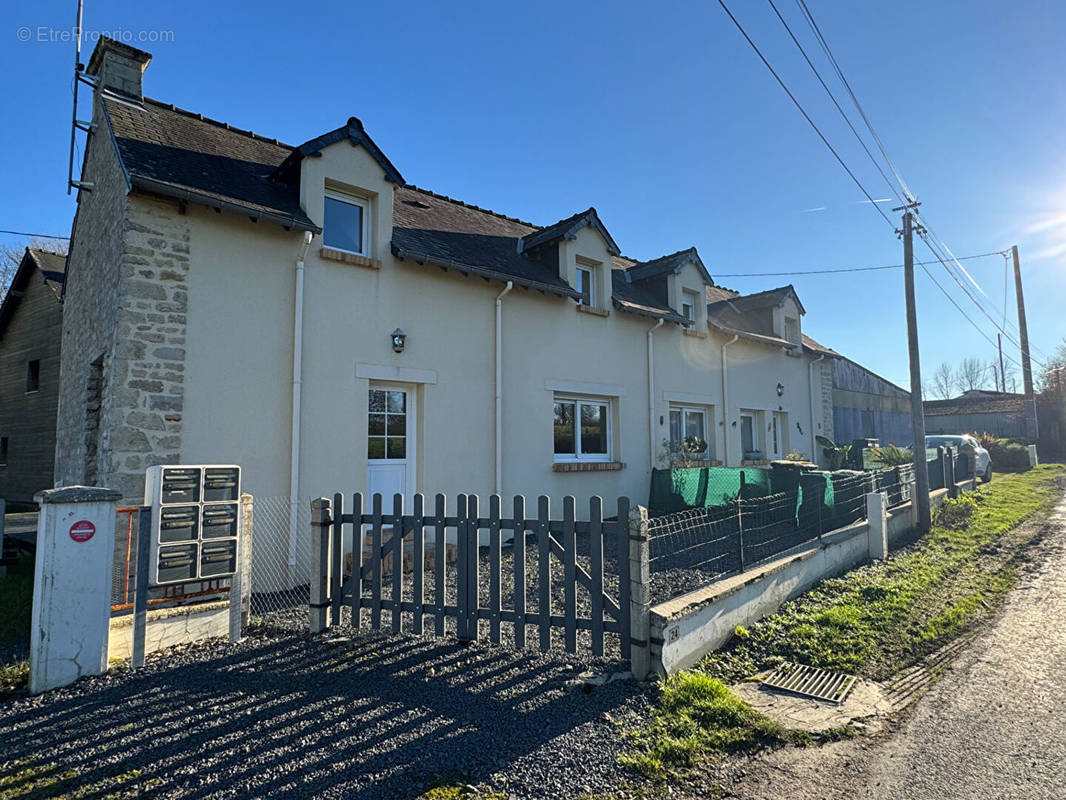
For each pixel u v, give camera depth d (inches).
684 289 542.6
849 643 214.4
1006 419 1263.5
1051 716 163.5
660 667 172.6
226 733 142.0
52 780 122.9
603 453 465.4
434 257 349.1
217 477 203.5
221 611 210.4
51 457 625.9
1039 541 395.5
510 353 398.0
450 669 179.8
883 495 352.5
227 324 281.7
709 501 452.4
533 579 285.7
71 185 308.0
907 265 459.5
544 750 136.3
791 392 674.8
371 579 221.0
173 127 334.0
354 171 330.0
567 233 425.7
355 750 134.9
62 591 170.7
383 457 339.9
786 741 148.8
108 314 286.8
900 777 133.0
